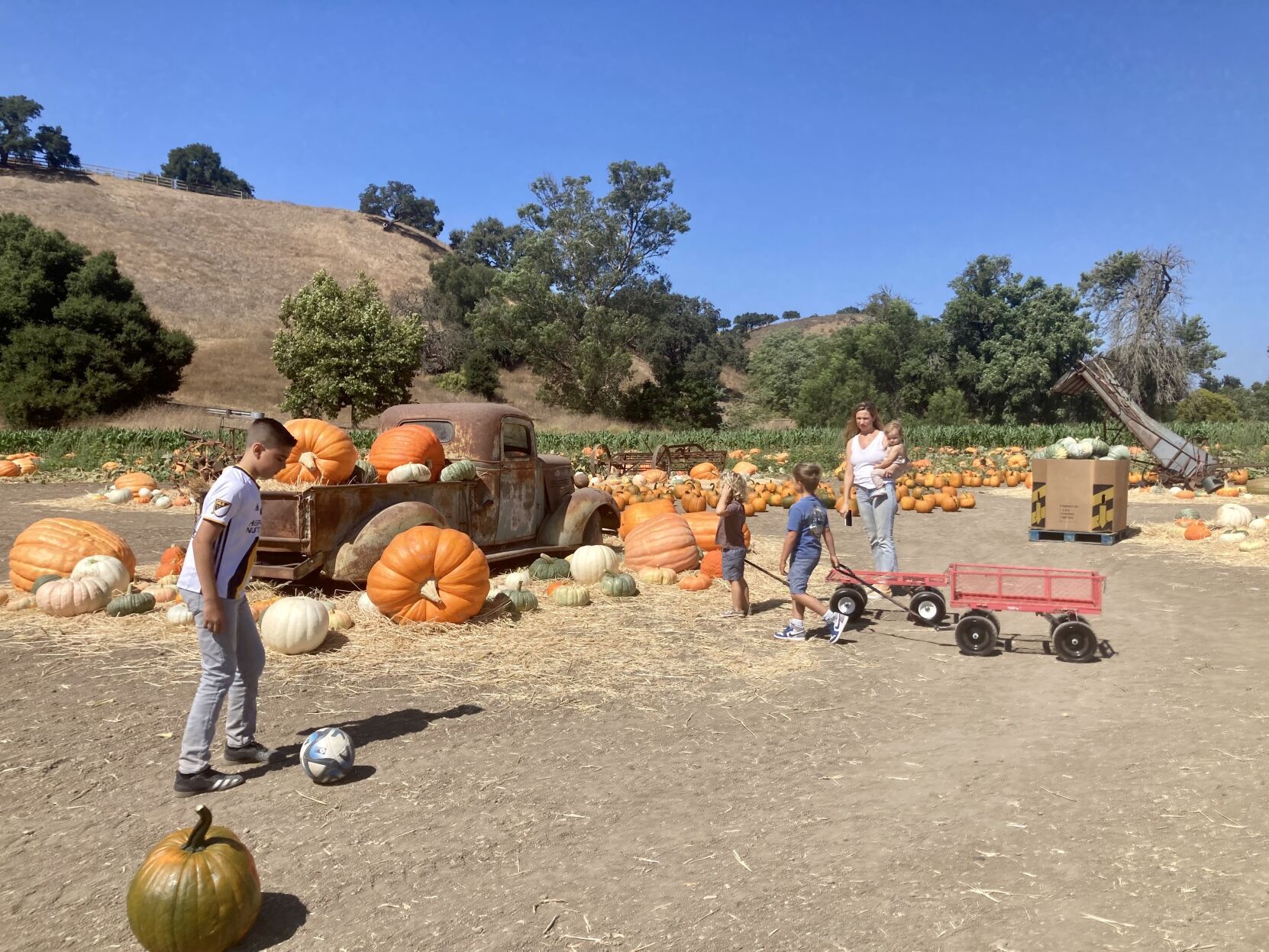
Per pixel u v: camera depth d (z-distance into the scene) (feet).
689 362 325.62
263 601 26.25
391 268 344.69
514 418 34.76
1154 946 9.96
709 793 14.58
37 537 28.60
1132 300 176.55
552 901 11.12
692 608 29.01
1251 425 112.06
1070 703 19.60
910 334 216.33
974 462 86.22
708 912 10.85
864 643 25.20
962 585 24.43
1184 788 14.53
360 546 26.89
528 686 20.52
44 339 158.92
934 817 13.60
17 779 14.79
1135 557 40.96
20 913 10.81
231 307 268.82
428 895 11.28
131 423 155.12
